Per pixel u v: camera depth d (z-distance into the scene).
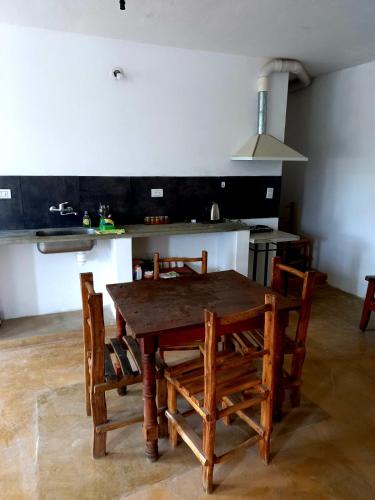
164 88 3.60
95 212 3.58
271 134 4.18
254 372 1.96
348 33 3.12
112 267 3.58
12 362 2.86
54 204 3.41
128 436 2.11
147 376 1.84
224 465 1.90
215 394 1.65
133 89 3.48
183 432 1.86
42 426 2.17
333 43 3.38
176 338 1.86
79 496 1.72
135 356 2.09
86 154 3.44
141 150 3.64
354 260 4.46
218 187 4.05
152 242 3.94
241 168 4.12
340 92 4.45
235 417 2.29
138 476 1.83
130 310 1.99
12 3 2.57
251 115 4.03
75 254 3.59
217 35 3.20
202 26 2.99
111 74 3.37
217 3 2.55
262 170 4.24
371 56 3.81
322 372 2.79
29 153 3.25
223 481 1.80
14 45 3.03
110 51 3.33
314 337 3.36
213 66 3.74
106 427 1.90
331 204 4.75
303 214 5.28
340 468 1.89
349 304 4.18
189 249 4.12
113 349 2.21
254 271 4.07
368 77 4.05
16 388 2.53
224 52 3.71
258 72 3.94
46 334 3.18
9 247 3.33
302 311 2.20
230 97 3.89
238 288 2.37
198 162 3.91
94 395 1.86
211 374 1.61
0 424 2.18
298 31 3.09
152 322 1.83
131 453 1.98
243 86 3.91
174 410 2.00
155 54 3.49
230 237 3.87
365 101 4.12
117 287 2.39
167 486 1.78
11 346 3.08
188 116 3.76
